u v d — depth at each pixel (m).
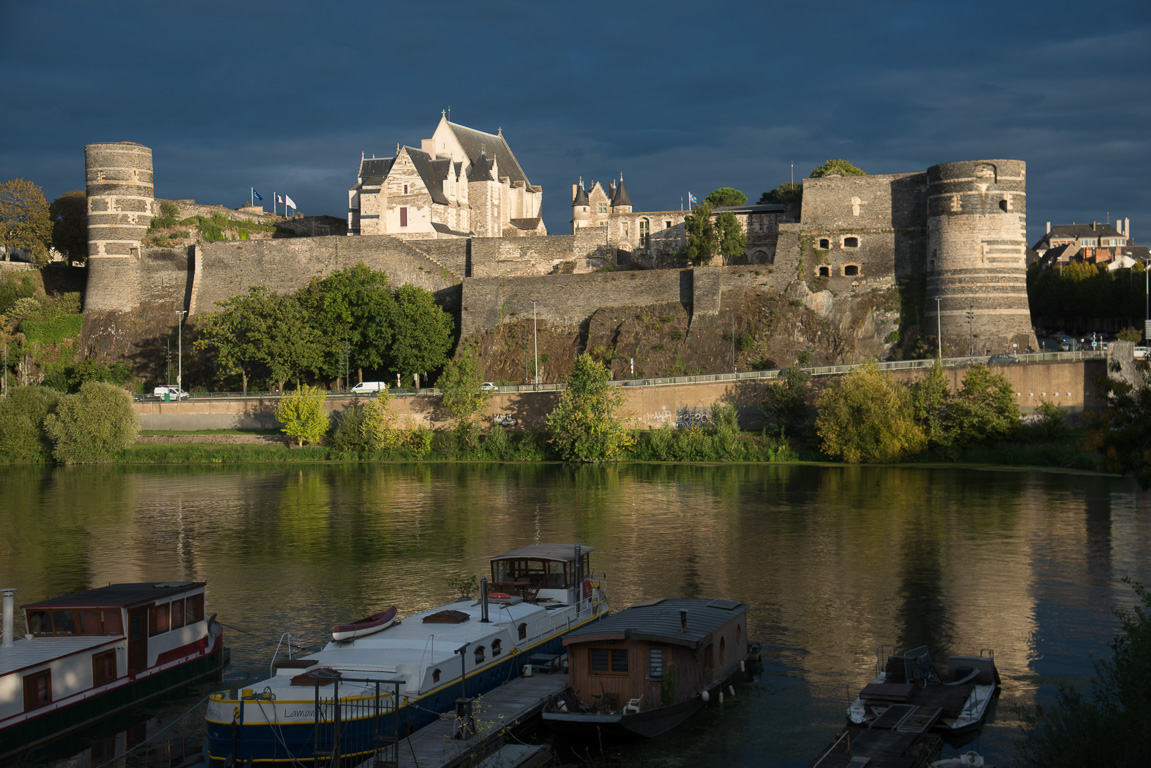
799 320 116.88
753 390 102.19
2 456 107.88
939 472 86.88
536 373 113.50
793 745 29.84
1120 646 29.36
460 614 34.19
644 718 29.58
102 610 33.25
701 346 116.50
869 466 91.94
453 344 127.31
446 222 149.38
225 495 81.69
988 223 113.00
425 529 64.81
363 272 121.94
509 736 28.78
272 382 120.50
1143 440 40.00
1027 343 112.19
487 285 125.50
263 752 27.56
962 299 113.25
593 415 98.75
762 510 69.69
